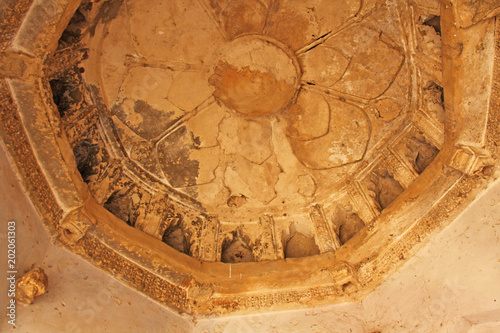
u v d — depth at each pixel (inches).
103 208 207.8
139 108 227.3
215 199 239.6
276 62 227.8
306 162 243.1
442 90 213.2
